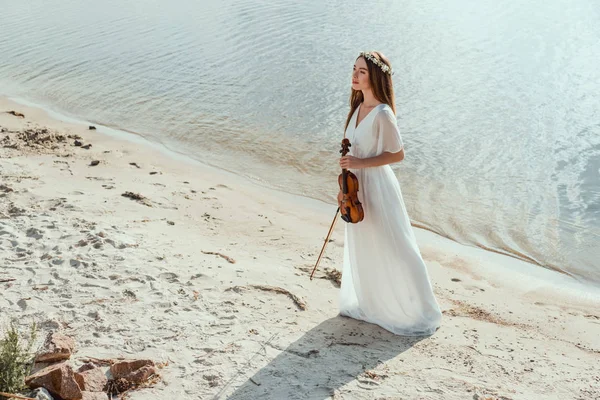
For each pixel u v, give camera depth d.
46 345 4.46
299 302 5.74
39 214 7.88
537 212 9.31
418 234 8.75
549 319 6.21
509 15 22.98
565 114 13.41
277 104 14.70
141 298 5.56
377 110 4.80
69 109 14.86
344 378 4.43
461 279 7.35
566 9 23.52
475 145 11.95
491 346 5.21
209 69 17.67
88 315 5.21
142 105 14.91
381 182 4.98
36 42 21.50
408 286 5.18
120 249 6.74
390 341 5.09
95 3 28.31
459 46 19.12
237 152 12.06
